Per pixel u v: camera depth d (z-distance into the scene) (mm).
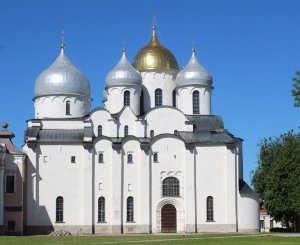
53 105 116688
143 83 126000
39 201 110188
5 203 107062
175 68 127750
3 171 101938
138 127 116062
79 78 118438
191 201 112125
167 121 117188
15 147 110188
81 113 117875
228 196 112312
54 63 120375
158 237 91750
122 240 81688
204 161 113625
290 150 112750
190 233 108812
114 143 112188
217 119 119875
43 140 111812
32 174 110438
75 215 110500
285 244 66688
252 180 124875
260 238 82750
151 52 127438
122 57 123812
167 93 125750
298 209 107750
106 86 122938
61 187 111000
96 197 111188
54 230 109500
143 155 112688
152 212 111812
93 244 71812
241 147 123875
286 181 110000
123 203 111312
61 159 111812
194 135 116000
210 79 123562
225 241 76125
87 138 112062
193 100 122375
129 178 112188
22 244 71375
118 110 120312
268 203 112000
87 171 111375
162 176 113062
